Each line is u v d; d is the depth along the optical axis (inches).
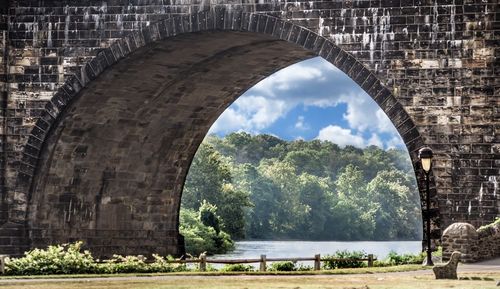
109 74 2129.7
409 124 1911.9
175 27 2060.8
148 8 2081.7
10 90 2162.9
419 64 1916.8
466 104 1893.5
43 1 2151.8
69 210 2281.0
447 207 1886.1
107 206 2385.6
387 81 1929.1
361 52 1948.8
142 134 2381.9
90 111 2198.6
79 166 2273.6
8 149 2162.9
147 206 2502.5
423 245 1884.8
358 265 1899.6
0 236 2151.8
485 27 1893.5
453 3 1908.2
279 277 1535.4
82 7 2127.2
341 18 1963.6
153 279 1521.9
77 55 2128.4
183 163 2581.2
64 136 2192.4
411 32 1925.4
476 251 1711.4
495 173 1872.5
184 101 2389.3
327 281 1425.9
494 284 1316.4
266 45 2180.1
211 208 4571.9
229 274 1635.1
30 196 2171.5
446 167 1892.2
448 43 1907.0
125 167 2400.3
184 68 2231.8
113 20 2105.1
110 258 2390.5
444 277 1424.7
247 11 2017.7
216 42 2129.7
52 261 1781.5
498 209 1866.4
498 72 1883.6
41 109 2149.4
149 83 2230.6
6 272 1736.0
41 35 2150.6
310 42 1980.8
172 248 2564.0
